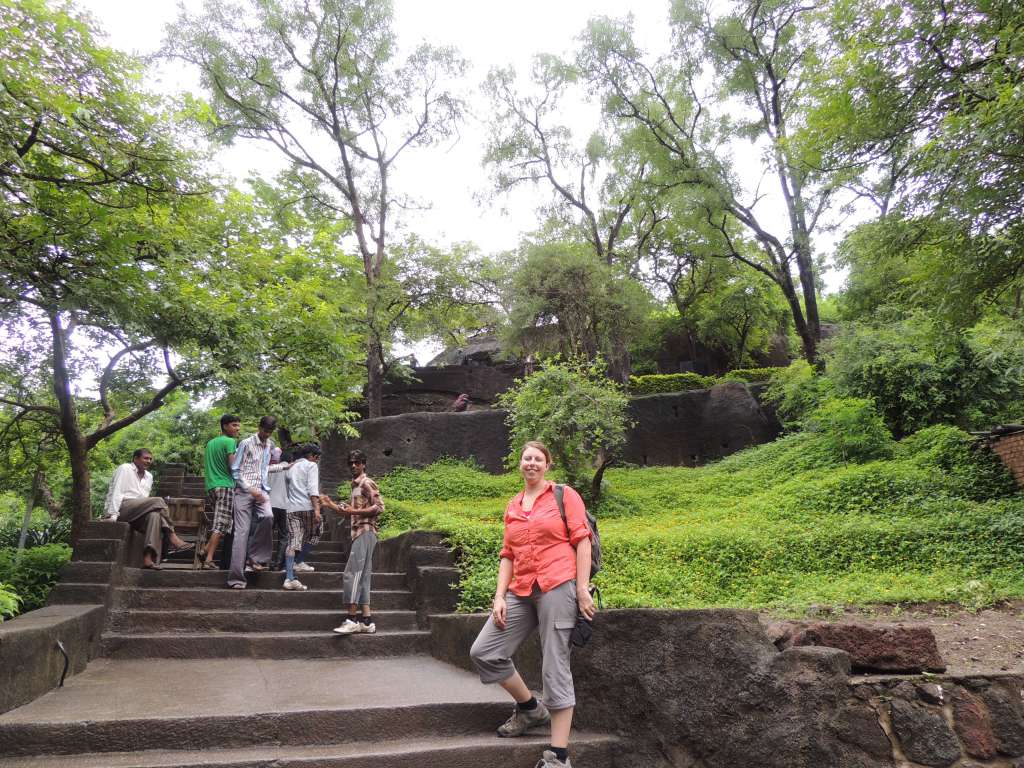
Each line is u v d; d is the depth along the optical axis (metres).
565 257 19.59
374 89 20.39
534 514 3.86
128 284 8.10
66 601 6.15
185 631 6.41
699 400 19.91
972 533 9.13
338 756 3.59
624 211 23.34
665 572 8.45
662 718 3.94
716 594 7.96
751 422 19.11
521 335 20.42
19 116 6.08
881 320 18.53
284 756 3.62
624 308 19.59
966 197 7.89
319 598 7.16
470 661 5.47
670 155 20.00
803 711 3.40
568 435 14.39
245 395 10.09
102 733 3.68
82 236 7.41
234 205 12.05
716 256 21.09
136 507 7.62
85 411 13.59
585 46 19.72
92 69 6.45
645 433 19.88
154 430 22.34
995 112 7.10
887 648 3.75
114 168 7.05
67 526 14.02
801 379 17.33
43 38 6.14
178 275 9.57
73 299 7.27
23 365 11.46
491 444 19.09
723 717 3.67
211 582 7.39
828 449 14.54
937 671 3.74
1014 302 13.43
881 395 14.63
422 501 15.96
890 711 3.51
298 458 8.10
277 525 8.69
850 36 9.69
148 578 7.13
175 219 9.70
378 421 18.75
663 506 14.42
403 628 6.93
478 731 4.23
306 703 4.29
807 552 9.20
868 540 9.31
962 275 8.99
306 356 12.41
